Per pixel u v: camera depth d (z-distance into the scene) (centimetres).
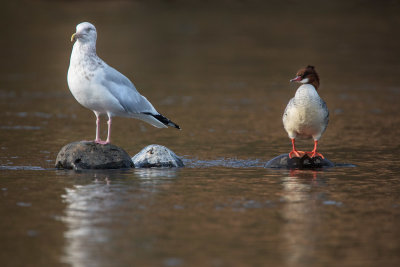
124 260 787
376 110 2317
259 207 1038
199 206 1041
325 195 1127
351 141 1753
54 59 3750
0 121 2028
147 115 1357
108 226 922
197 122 2089
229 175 1306
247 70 3447
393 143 1716
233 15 6231
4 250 820
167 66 3556
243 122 2091
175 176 1288
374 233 898
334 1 7044
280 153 1591
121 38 4750
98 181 1226
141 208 1024
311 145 1703
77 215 978
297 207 1039
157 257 796
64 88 2823
